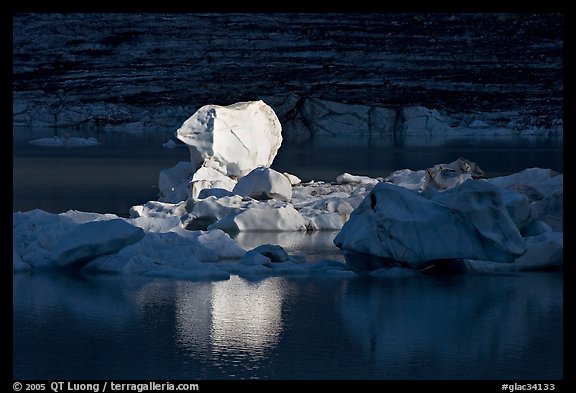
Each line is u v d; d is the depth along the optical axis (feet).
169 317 132.26
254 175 243.40
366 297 144.77
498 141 537.24
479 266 164.45
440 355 116.88
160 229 187.11
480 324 129.70
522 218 167.73
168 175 268.21
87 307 137.80
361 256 166.81
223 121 270.87
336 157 417.08
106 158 393.29
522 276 161.07
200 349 118.42
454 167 257.75
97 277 157.17
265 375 109.40
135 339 122.31
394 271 160.66
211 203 219.82
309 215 225.15
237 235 206.18
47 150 436.76
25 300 141.38
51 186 287.89
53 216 176.04
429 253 157.48
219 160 269.85
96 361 114.01
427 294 147.33
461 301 142.72
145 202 252.62
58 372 110.32
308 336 124.06
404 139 556.92
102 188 284.20
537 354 117.70
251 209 213.66
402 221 158.20
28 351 117.29
